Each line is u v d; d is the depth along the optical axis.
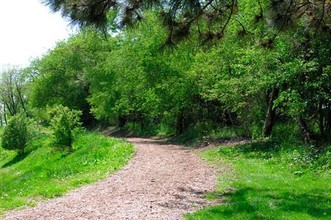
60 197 11.88
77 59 62.25
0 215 10.02
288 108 20.14
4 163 36.12
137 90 36.41
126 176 14.95
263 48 13.73
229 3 10.25
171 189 12.41
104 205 10.48
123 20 8.51
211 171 15.74
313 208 9.28
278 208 9.36
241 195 11.03
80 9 7.59
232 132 27.09
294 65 16.19
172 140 32.16
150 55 31.88
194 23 9.94
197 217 8.88
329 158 14.16
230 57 23.00
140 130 44.72
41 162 28.22
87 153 24.67
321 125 18.03
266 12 10.14
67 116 28.16
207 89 26.31
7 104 91.12
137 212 9.62
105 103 45.94
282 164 15.54
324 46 16.14
